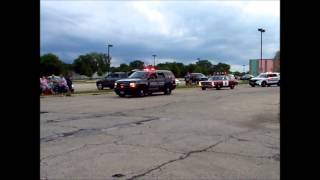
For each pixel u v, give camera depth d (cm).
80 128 1174
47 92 3067
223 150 820
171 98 2698
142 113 1655
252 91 3750
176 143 906
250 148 843
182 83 6538
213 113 1662
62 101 2389
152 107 1959
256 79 5031
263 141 938
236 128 1186
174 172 620
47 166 662
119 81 2850
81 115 1570
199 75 5756
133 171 627
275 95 3038
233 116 1544
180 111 1750
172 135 1036
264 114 1623
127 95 2947
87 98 2700
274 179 575
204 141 936
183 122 1340
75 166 662
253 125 1262
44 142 916
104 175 600
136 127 1203
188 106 2025
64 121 1359
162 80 3077
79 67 12131
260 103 2233
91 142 917
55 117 1492
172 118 1466
